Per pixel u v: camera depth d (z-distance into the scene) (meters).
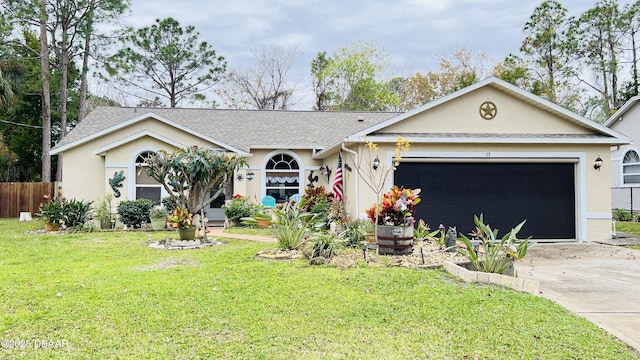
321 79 42.03
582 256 11.23
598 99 35.03
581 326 5.46
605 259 10.76
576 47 33.59
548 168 14.15
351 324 5.39
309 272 7.82
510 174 14.04
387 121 13.62
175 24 35.22
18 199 22.97
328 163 18.36
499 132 14.19
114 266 8.49
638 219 19.45
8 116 29.75
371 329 5.25
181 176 11.99
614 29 32.38
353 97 41.34
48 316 5.54
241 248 10.71
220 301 6.15
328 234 11.25
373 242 10.54
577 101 35.03
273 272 7.81
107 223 15.56
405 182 13.66
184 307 5.89
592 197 14.05
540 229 14.03
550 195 14.12
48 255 9.78
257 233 14.28
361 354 4.60
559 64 34.75
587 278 8.49
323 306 6.00
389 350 4.70
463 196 13.89
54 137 31.75
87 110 37.94
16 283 7.09
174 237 12.70
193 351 4.63
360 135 13.31
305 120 22.08
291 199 16.45
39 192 22.97
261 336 5.00
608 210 14.05
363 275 7.58
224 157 12.36
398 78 42.44
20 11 24.48
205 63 36.62
